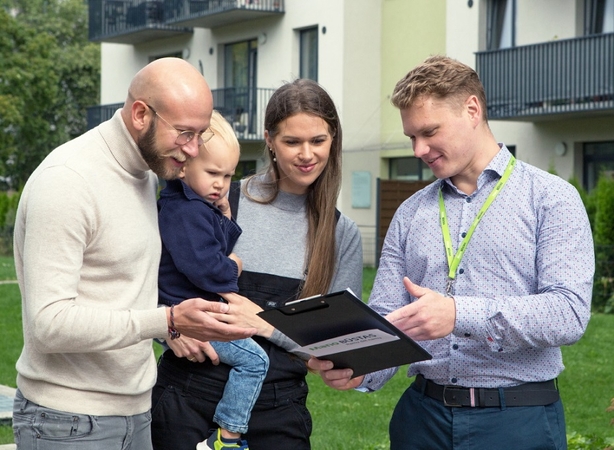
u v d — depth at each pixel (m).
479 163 4.16
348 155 28.02
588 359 12.29
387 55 27.66
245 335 3.88
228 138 4.50
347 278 4.77
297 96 4.45
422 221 4.30
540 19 22.28
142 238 4.01
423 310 3.81
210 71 32.28
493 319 3.85
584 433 8.43
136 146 3.94
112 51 37.50
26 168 58.69
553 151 22.77
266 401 4.59
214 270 4.38
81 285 3.88
